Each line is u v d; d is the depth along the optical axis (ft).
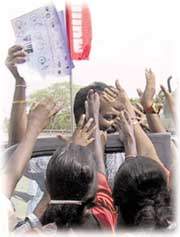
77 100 8.33
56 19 8.46
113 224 6.79
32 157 8.14
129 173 6.72
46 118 7.64
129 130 8.16
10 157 7.34
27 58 8.05
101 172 7.56
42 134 8.14
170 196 6.83
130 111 8.36
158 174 6.74
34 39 8.23
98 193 7.00
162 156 8.34
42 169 8.18
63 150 6.77
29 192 8.06
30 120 7.58
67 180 6.57
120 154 8.23
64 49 8.49
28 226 6.96
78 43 8.71
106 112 8.33
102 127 8.33
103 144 8.13
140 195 6.66
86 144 7.73
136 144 8.13
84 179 6.60
